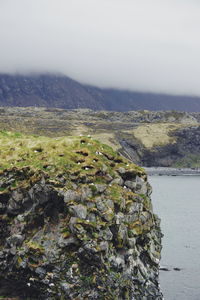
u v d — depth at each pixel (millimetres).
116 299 54688
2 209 62562
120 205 59906
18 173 63500
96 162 63812
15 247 58219
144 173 66625
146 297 58938
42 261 55500
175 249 97125
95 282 54750
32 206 60656
